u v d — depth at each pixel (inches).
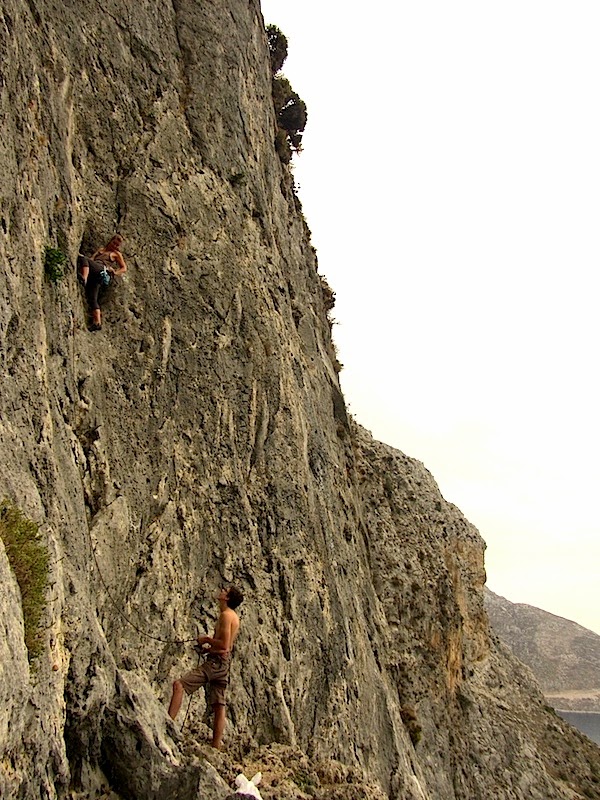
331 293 1115.3
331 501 735.1
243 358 627.8
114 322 512.4
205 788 322.3
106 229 538.0
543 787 1028.5
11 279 349.7
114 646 410.6
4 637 246.1
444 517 1214.9
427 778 854.5
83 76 559.8
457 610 1106.7
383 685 728.3
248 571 546.9
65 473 374.9
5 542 275.3
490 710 1082.7
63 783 275.4
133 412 497.0
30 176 409.1
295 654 554.6
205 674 400.5
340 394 957.8
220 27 797.9
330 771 486.3
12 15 414.3
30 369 352.8
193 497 525.7
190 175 652.7
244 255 684.1
